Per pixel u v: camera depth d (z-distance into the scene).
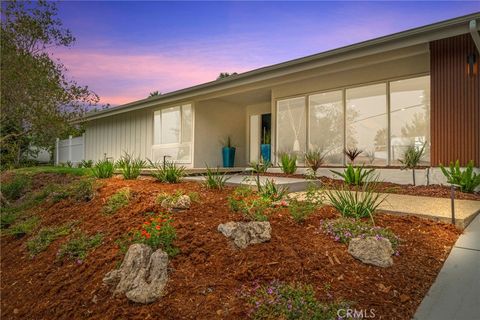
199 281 2.29
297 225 3.12
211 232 2.96
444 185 5.64
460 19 5.00
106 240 3.21
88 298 2.35
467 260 2.48
